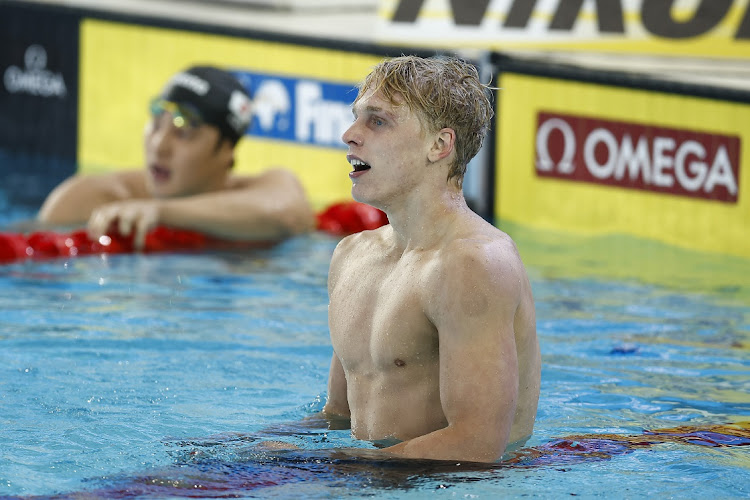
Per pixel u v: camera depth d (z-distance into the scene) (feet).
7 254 64.18
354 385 31.94
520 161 83.35
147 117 98.53
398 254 31.30
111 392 38.45
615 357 45.21
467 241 29.12
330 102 90.07
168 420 35.06
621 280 62.28
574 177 81.00
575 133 80.53
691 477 29.63
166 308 53.16
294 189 77.15
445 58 31.60
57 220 76.07
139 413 35.81
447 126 29.99
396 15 87.61
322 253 69.21
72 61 101.71
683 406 37.96
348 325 31.76
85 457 30.86
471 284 28.32
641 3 77.77
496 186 84.74
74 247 67.15
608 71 78.95
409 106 29.89
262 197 74.08
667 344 47.62
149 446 31.99
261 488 27.73
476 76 31.22
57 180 92.58
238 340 47.11
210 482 28.19
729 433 34.35
